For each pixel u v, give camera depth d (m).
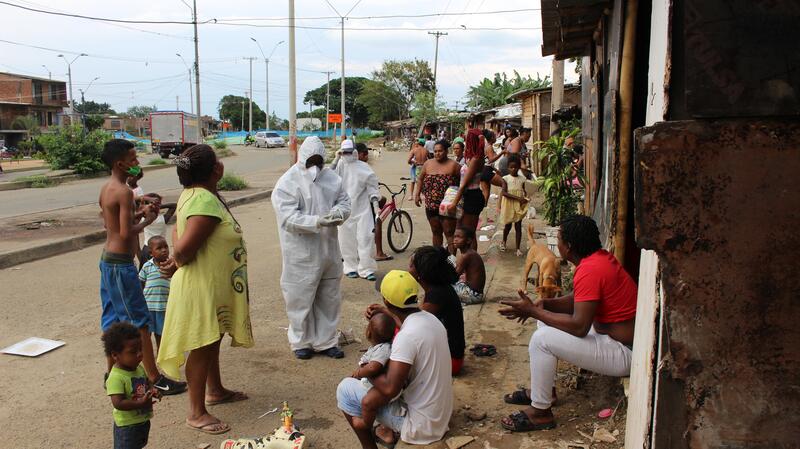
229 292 4.22
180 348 4.03
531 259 6.31
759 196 2.14
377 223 8.98
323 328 5.42
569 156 9.17
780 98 2.06
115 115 104.25
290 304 5.29
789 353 2.18
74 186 23.20
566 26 6.76
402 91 85.62
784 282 2.16
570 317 3.71
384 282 3.71
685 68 2.13
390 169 27.67
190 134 44.66
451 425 3.99
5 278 8.18
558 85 14.74
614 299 3.77
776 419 2.22
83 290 7.55
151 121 43.97
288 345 5.71
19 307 6.83
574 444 3.69
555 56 9.00
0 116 54.78
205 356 4.12
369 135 78.88
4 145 52.12
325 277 5.41
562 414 4.07
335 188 5.41
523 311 3.79
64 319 6.41
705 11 2.08
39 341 5.71
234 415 4.36
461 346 4.62
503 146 16.34
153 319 5.21
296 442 3.72
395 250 9.47
